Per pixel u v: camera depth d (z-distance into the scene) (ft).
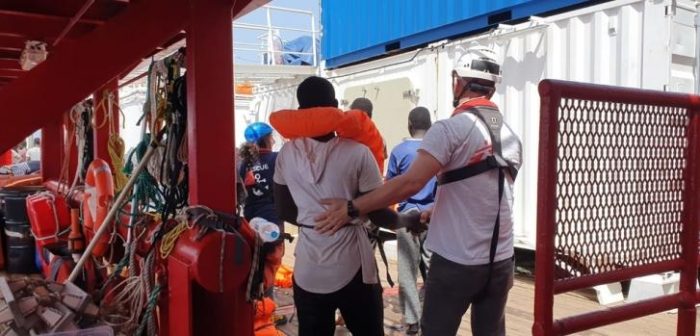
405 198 7.59
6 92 8.32
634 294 16.49
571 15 18.19
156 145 9.40
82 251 12.98
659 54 16.37
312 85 8.74
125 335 8.91
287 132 8.48
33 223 14.43
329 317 8.70
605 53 17.52
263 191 15.83
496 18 21.74
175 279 8.29
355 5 29.17
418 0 24.88
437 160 7.42
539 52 18.98
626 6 16.96
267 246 8.83
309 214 8.55
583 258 6.04
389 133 25.43
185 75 9.23
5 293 8.50
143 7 8.71
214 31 8.39
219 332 8.87
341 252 8.38
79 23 11.57
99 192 11.38
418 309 14.10
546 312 5.73
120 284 9.95
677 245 6.94
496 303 7.93
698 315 14.82
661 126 6.59
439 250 7.80
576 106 5.81
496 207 7.64
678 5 16.52
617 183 6.27
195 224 8.15
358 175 8.54
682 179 6.89
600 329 14.57
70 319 8.30
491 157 7.59
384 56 28.14
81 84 8.63
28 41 11.19
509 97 19.93
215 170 8.49
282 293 17.95
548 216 5.64
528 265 21.50
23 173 28.48
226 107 8.52
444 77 22.41
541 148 5.61
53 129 20.52
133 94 32.89
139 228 9.93
